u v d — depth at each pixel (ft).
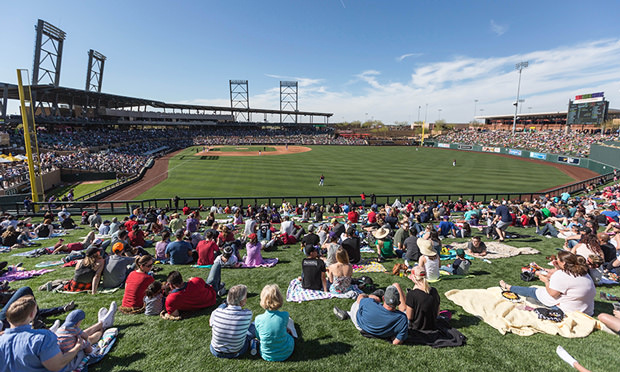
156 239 40.98
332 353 16.06
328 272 23.81
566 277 18.45
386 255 31.86
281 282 25.73
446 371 14.69
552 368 14.76
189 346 16.62
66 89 195.52
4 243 36.50
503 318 18.75
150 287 19.56
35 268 28.25
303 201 93.40
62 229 47.26
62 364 12.64
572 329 17.48
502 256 31.37
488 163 189.98
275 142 378.32
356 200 94.84
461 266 26.16
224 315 15.44
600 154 156.35
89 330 15.83
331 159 207.10
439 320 18.39
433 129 515.09
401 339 16.43
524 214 48.60
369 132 511.40
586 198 72.74
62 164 135.33
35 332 12.22
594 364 14.90
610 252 25.84
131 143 252.01
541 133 292.20
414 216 53.93
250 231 39.27
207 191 105.19
